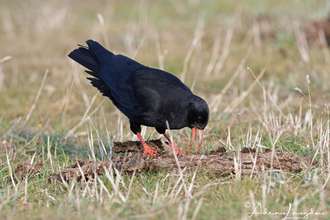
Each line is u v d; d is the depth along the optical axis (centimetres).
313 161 823
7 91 1634
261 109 1323
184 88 884
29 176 864
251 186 730
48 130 1248
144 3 3241
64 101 1388
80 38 2442
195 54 2027
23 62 2019
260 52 1970
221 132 1159
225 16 2647
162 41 2308
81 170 795
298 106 1323
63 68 1931
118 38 2370
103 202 699
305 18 2328
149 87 886
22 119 1355
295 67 1728
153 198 710
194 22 2636
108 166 829
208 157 826
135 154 854
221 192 718
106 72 980
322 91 1451
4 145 1114
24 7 3322
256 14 2520
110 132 1200
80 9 3169
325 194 689
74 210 680
